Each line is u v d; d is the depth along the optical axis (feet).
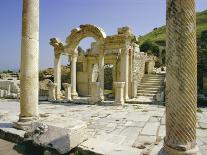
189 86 19.54
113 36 73.20
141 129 36.45
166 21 20.86
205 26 223.92
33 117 33.99
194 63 19.81
